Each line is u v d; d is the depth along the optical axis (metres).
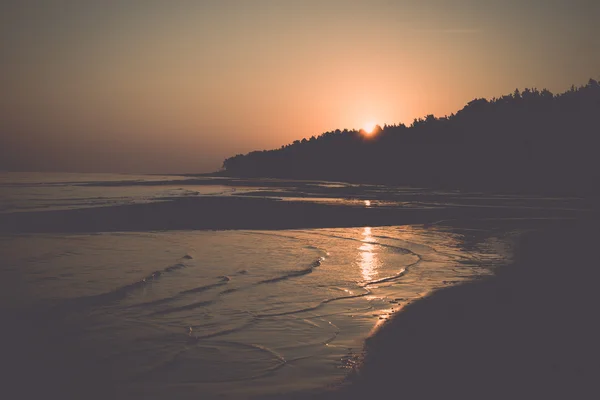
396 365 6.08
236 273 11.76
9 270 11.80
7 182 75.06
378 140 109.81
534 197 45.53
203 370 6.02
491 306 8.62
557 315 8.01
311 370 6.02
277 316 8.29
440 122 100.06
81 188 56.06
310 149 128.88
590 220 24.89
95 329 7.48
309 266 12.74
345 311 8.59
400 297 9.53
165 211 27.84
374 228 21.55
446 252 15.14
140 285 10.34
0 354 6.36
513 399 5.11
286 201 35.69
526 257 13.83
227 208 29.72
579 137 71.75
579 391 5.27
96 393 5.34
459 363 6.08
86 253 14.47
